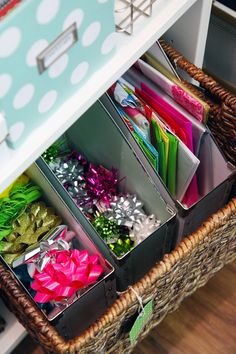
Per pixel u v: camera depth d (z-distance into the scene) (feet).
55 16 2.17
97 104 3.03
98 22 2.37
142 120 3.19
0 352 3.51
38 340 3.11
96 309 3.22
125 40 2.64
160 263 2.90
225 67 3.94
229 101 3.17
